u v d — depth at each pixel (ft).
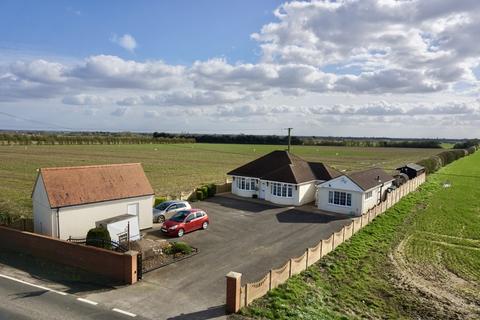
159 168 257.75
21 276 70.03
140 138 639.76
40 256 80.84
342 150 530.27
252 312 57.00
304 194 145.59
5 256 81.20
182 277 70.74
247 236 100.17
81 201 92.48
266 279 63.46
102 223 86.22
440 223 123.54
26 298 60.39
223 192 164.35
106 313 55.72
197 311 57.11
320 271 77.46
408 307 64.69
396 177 180.34
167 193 155.02
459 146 589.32
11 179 186.50
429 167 260.21
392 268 82.69
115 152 403.75
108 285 66.33
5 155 333.21
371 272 79.61
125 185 103.24
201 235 99.91
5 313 55.01
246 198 153.79
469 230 115.55
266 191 150.51
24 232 83.87
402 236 107.55
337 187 132.67
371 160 363.56
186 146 563.48
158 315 55.57
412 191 183.42
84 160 297.74
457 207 149.38
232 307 56.59
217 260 80.84
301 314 57.26
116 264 68.85
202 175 220.64
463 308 65.10
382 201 143.43
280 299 61.67
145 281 68.44
